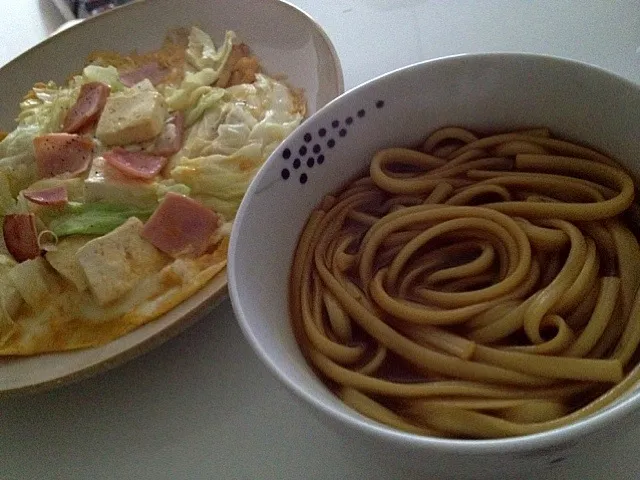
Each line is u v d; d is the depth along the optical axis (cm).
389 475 19
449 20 34
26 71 38
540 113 21
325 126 21
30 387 23
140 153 32
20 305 27
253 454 21
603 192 20
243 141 32
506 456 13
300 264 21
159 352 24
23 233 29
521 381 17
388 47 34
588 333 17
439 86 21
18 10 47
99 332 25
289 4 34
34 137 33
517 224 20
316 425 21
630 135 19
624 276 18
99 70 36
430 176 22
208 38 37
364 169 23
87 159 32
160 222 28
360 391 18
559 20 31
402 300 20
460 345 18
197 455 21
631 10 31
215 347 24
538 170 21
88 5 44
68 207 30
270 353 16
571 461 17
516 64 20
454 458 13
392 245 21
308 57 33
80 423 23
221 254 27
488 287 19
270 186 20
